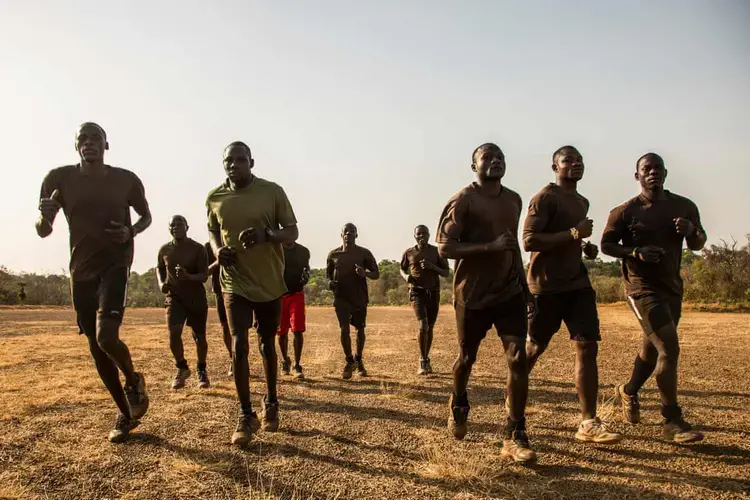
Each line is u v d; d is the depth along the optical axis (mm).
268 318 4816
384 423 5152
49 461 4070
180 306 7004
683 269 29531
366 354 10273
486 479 3672
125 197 4750
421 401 6141
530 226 4668
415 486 3592
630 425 5008
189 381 7473
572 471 3830
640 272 4668
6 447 4383
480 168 4305
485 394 6469
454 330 15188
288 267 7672
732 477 3664
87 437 4664
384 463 4035
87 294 4570
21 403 5887
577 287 4637
